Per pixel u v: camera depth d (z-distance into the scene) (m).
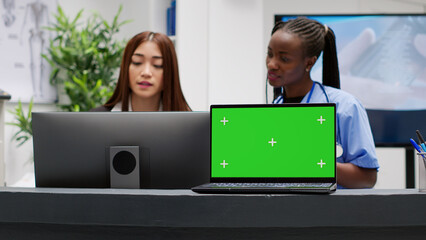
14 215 1.37
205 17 3.95
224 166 1.49
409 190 1.39
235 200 1.29
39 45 4.42
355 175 1.91
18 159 4.36
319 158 1.45
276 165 1.46
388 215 1.28
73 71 4.43
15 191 1.37
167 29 4.27
